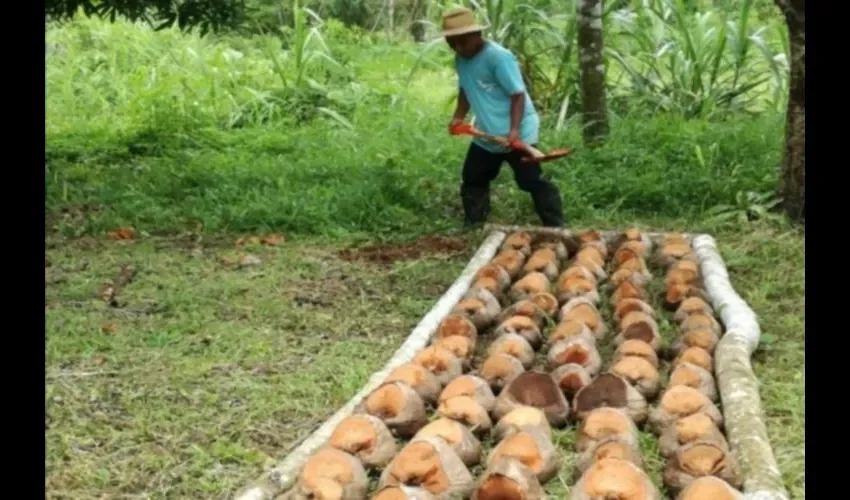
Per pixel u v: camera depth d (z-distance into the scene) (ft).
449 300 19.61
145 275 22.17
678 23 37.68
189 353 17.89
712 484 11.93
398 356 16.79
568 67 37.29
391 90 42.27
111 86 44.65
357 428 13.41
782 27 36.45
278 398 15.87
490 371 15.85
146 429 14.83
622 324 17.95
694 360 16.16
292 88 41.60
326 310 20.25
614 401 14.87
